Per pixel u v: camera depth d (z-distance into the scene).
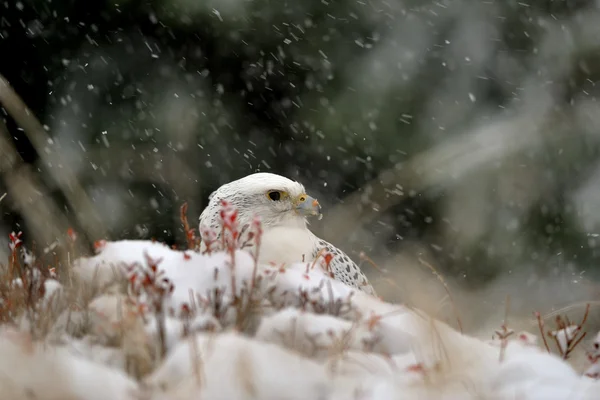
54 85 17.14
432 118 17.12
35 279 5.60
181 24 16.69
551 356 4.57
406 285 5.84
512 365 4.41
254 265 5.37
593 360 5.61
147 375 4.33
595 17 17.59
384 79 17.11
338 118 16.95
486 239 16.66
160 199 16.59
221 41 16.89
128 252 5.70
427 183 16.78
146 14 16.77
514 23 17.50
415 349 4.79
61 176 13.60
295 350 4.69
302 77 17.20
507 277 16.48
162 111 17.02
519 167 16.92
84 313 5.04
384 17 17.22
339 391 4.01
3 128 13.30
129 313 4.59
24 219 14.43
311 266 6.75
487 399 4.11
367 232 16.77
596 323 9.12
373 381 4.14
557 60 17.55
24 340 4.07
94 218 13.47
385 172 16.75
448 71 17.34
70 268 5.82
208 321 4.79
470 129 17.11
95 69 17.11
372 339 4.80
